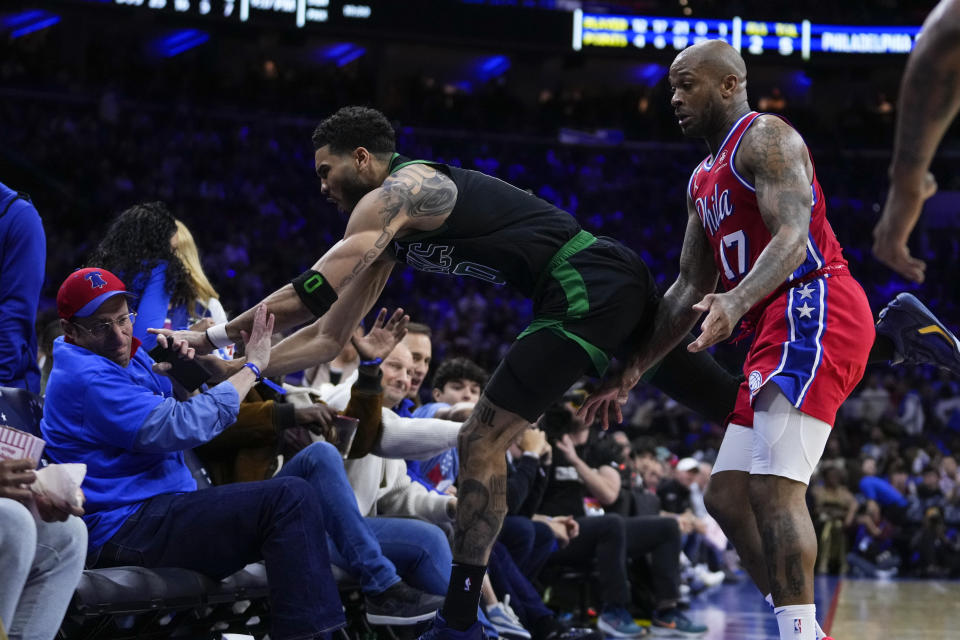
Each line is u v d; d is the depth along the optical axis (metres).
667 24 22.30
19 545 2.32
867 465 11.91
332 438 3.44
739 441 2.88
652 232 23.06
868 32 22.08
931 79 1.36
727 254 2.92
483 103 24.05
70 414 2.89
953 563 10.92
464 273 3.04
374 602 3.36
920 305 3.16
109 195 18.80
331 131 2.98
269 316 2.88
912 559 11.12
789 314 2.73
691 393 3.31
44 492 2.38
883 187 23.28
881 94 24.70
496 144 23.81
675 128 24.34
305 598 2.81
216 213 19.81
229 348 3.63
